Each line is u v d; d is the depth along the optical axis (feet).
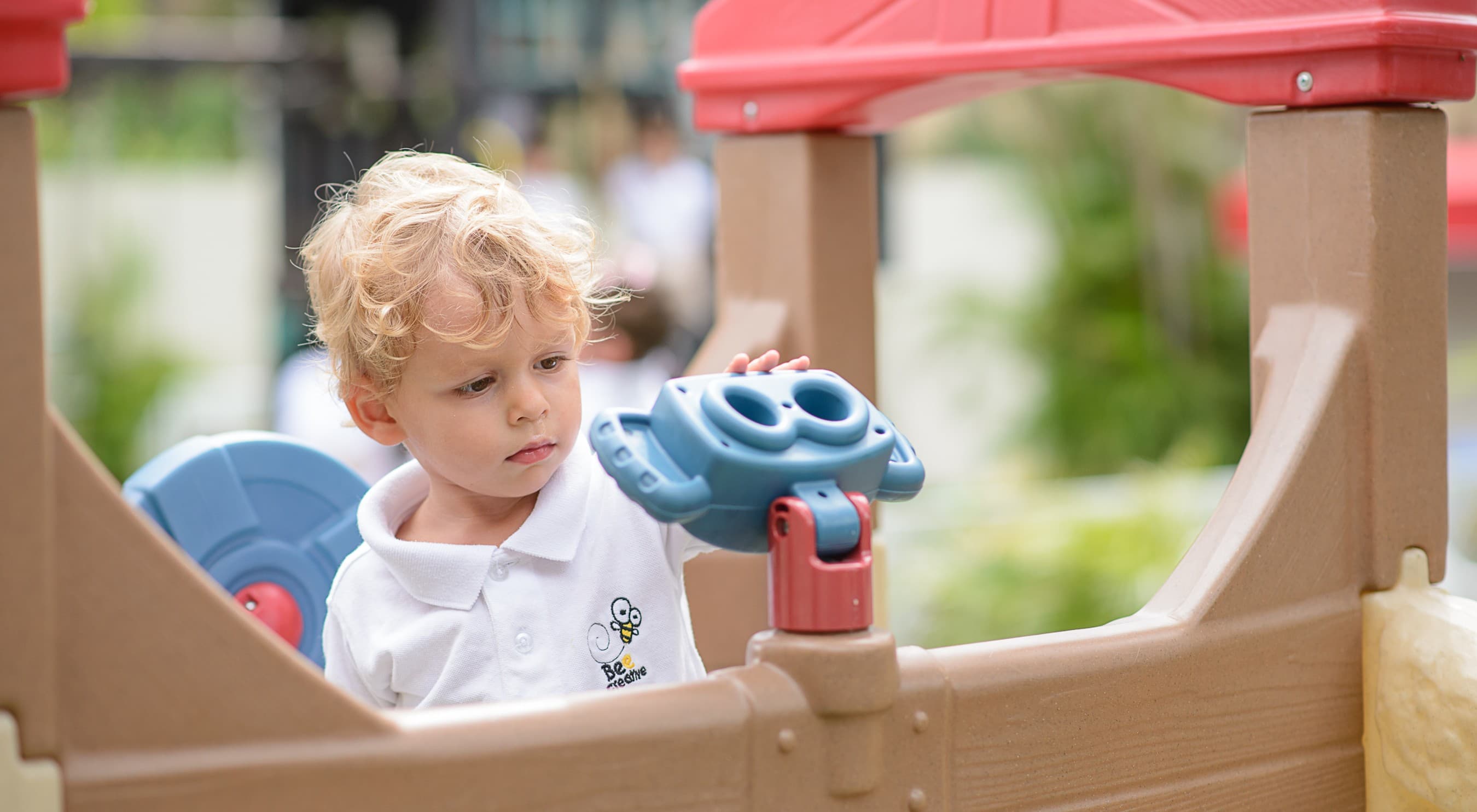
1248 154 4.82
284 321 22.34
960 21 5.29
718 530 3.63
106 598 2.93
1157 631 4.18
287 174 22.20
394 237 4.69
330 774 3.08
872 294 6.19
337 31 22.08
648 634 4.99
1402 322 4.65
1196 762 4.24
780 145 6.06
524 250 4.66
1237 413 23.71
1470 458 14.42
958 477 24.23
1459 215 13.05
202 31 23.73
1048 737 3.90
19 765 2.85
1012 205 25.58
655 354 21.49
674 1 24.26
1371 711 4.64
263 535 5.85
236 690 3.04
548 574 4.91
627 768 3.32
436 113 22.40
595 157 23.61
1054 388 23.89
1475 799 4.36
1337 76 4.50
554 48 23.47
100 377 24.53
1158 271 24.59
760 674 3.51
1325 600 4.58
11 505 2.82
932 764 3.69
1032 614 14.82
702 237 23.85
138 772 2.94
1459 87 4.66
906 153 27.55
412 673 4.86
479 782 3.20
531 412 4.64
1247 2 4.63
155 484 5.61
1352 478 4.62
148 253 26.20
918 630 14.75
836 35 5.69
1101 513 17.03
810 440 3.59
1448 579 13.89
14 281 2.81
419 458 4.83
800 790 3.48
